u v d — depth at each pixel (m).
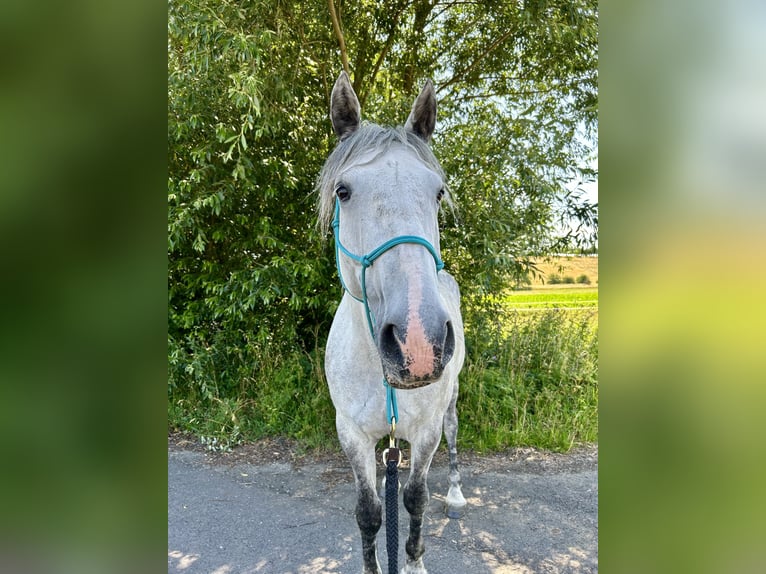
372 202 1.35
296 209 4.66
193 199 4.00
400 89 5.40
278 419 4.12
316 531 2.76
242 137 3.45
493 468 3.53
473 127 4.69
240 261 4.67
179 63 3.98
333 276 4.47
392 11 5.02
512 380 4.28
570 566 2.42
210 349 4.41
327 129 4.78
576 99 4.62
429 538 2.66
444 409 2.08
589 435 3.95
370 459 2.02
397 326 1.18
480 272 4.17
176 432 4.25
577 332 4.96
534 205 4.34
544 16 4.11
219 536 2.71
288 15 4.30
